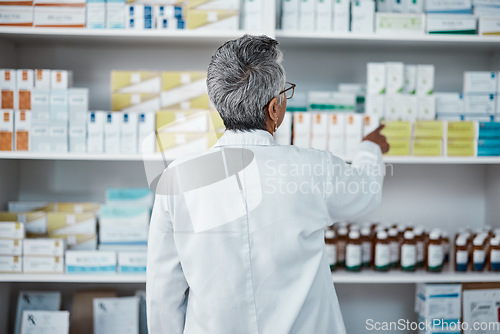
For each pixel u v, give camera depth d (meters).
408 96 2.30
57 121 2.22
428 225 2.80
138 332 2.44
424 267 2.47
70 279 2.26
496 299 2.41
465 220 2.80
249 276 1.17
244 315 1.18
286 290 1.19
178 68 2.66
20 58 2.62
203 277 1.18
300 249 1.19
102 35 2.28
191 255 1.18
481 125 2.28
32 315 2.31
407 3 2.38
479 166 2.80
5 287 2.54
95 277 2.27
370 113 2.30
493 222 2.69
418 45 2.49
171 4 2.27
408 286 2.82
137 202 2.40
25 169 2.68
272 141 1.22
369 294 2.82
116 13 2.26
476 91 2.34
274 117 1.23
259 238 1.16
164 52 2.66
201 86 2.30
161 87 2.30
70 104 2.23
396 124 2.26
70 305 2.71
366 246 2.43
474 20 2.32
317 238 1.24
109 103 2.66
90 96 2.65
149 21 2.27
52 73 2.25
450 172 2.79
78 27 2.26
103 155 2.22
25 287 2.68
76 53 2.64
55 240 2.28
